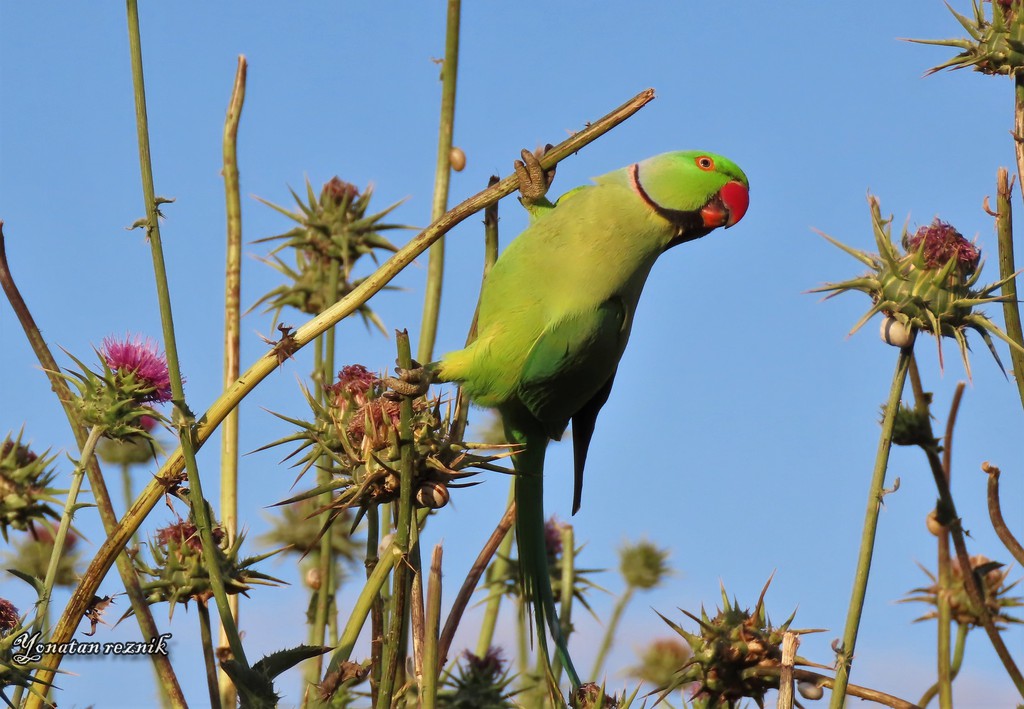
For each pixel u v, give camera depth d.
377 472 8.45
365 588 9.16
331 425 8.80
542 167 9.42
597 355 11.80
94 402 9.15
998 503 11.25
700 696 10.33
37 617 8.73
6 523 9.91
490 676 12.10
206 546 8.56
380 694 7.95
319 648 8.83
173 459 8.74
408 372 8.09
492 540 11.77
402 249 8.73
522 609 11.98
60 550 8.90
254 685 8.60
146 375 9.34
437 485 8.59
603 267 11.59
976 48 10.68
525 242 11.52
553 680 11.56
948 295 10.08
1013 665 11.21
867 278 10.34
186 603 9.77
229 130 13.08
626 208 11.88
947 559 11.90
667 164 12.19
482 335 11.48
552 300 11.39
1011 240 10.64
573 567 13.20
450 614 10.86
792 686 8.68
